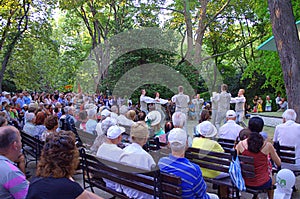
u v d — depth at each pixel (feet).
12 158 8.20
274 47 36.32
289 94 22.82
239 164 11.26
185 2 52.13
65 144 6.07
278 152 14.35
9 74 85.46
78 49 84.28
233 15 72.69
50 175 5.89
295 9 42.47
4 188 7.59
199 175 9.33
